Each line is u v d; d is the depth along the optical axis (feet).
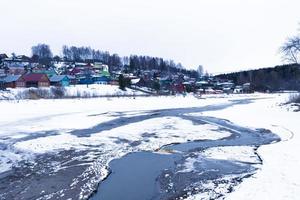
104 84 334.24
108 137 84.84
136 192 46.21
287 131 95.04
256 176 50.06
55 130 92.27
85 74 369.91
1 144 73.05
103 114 133.80
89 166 58.44
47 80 282.77
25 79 277.64
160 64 627.46
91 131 92.73
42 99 190.29
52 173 54.19
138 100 217.97
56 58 522.06
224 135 91.61
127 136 86.94
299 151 65.10
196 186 48.16
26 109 138.62
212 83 515.91
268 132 96.43
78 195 44.93
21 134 85.05
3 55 449.89
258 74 511.40
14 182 49.67
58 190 46.62
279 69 480.64
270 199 40.68
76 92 258.98
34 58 492.54
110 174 54.13
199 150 71.82
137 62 588.91
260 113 146.30
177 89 383.45
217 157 65.10
